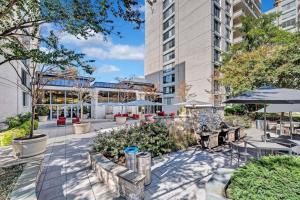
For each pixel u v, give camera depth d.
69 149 7.49
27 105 18.94
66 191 3.94
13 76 13.49
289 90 5.15
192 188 4.05
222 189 2.61
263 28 19.23
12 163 5.13
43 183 4.32
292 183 2.23
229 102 5.09
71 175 4.78
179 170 5.11
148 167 4.27
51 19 4.14
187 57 32.41
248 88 13.42
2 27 4.69
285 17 38.88
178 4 34.62
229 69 16.30
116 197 3.68
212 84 25.80
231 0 32.41
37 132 11.89
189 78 31.89
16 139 6.48
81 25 4.10
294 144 5.18
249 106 16.70
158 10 41.16
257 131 11.34
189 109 17.91
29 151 6.30
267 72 12.91
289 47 12.55
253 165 2.81
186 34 32.69
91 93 20.48
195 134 7.99
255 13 37.94
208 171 5.02
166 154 6.57
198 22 30.14
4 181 3.80
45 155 6.60
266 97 4.61
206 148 7.35
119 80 27.70
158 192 3.88
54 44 4.86
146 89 30.20
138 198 3.32
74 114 22.83
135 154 4.31
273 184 2.23
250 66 14.72
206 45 28.50
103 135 6.48
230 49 21.55
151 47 44.28
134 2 4.18
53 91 21.36
